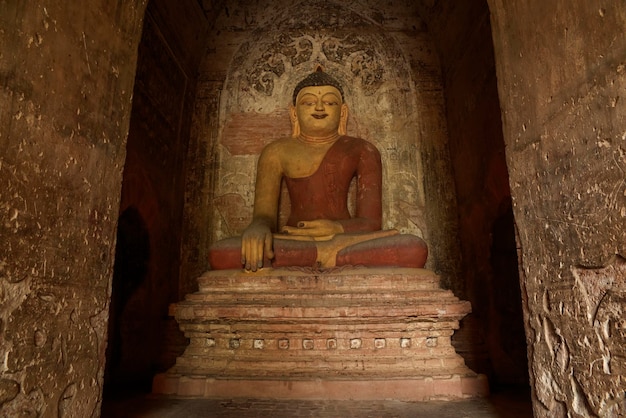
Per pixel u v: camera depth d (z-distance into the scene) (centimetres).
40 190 221
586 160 225
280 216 711
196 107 779
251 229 561
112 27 289
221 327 494
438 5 749
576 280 229
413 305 480
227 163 757
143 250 631
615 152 206
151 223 635
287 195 717
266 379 455
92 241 261
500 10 312
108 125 280
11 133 204
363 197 658
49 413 222
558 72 248
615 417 203
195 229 731
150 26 614
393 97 779
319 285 524
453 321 495
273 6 814
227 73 793
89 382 254
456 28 714
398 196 738
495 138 598
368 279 524
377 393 446
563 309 238
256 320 485
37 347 216
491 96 607
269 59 800
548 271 252
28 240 212
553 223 248
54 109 233
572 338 231
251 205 741
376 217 646
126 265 629
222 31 811
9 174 202
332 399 443
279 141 704
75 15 253
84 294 252
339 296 498
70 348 239
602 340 211
